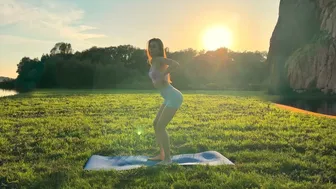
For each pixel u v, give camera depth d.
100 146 7.96
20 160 6.81
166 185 5.09
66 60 71.75
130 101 22.41
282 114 14.24
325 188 5.04
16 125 11.27
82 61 72.38
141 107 17.86
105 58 79.12
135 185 5.17
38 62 78.19
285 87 53.50
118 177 5.54
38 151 7.58
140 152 7.54
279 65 59.44
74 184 5.24
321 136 8.84
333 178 5.56
